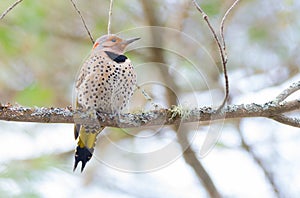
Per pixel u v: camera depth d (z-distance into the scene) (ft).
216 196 37.09
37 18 36.14
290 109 26.91
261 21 39.17
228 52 38.81
